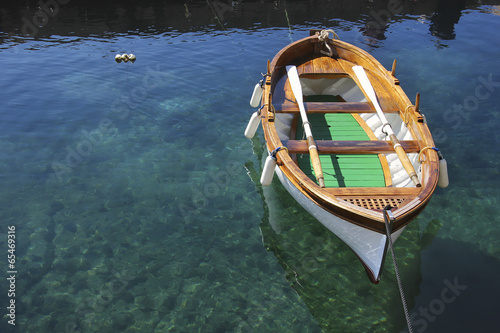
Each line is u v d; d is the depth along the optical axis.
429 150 5.41
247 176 7.02
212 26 12.70
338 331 4.64
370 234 4.56
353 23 12.92
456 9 14.10
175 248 5.68
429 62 10.44
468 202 6.40
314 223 6.09
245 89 9.38
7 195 6.48
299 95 6.73
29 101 8.83
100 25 12.66
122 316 4.77
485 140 7.69
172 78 9.80
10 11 13.45
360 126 7.26
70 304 4.90
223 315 4.81
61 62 10.45
